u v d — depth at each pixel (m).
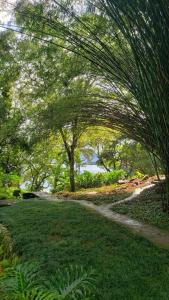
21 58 7.55
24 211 5.45
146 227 4.51
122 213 5.29
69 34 4.21
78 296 2.50
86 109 5.37
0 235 4.37
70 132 8.41
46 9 4.71
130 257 3.39
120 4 3.20
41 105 7.64
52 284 2.68
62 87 6.99
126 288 2.76
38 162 10.14
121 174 10.22
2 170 9.33
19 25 6.11
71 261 3.33
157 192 6.32
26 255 3.58
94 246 3.73
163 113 3.60
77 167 11.12
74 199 7.00
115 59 4.07
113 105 5.14
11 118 8.06
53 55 7.08
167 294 2.66
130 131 5.02
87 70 5.91
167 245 3.78
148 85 3.55
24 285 2.38
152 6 3.05
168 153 3.92
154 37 3.20
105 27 4.20
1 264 3.54
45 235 4.17
